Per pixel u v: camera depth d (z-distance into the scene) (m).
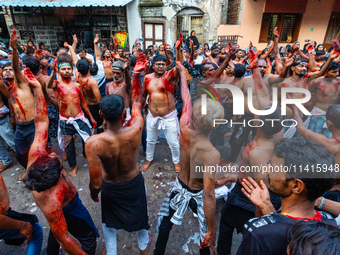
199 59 6.10
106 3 8.28
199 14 10.07
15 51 2.29
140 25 10.23
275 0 9.99
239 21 10.45
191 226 2.35
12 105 2.65
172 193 1.78
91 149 1.43
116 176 1.63
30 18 9.65
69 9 9.73
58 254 1.82
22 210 2.55
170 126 2.92
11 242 1.50
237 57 4.94
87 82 3.17
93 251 1.75
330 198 1.62
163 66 2.77
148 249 2.08
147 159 3.29
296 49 3.17
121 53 6.14
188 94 1.77
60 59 2.72
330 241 0.62
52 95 3.04
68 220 1.55
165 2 9.74
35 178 1.14
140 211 1.76
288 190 0.97
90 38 10.47
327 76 2.48
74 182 2.99
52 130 3.52
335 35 11.06
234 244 2.16
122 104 1.41
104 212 1.75
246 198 1.57
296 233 0.70
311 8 10.23
